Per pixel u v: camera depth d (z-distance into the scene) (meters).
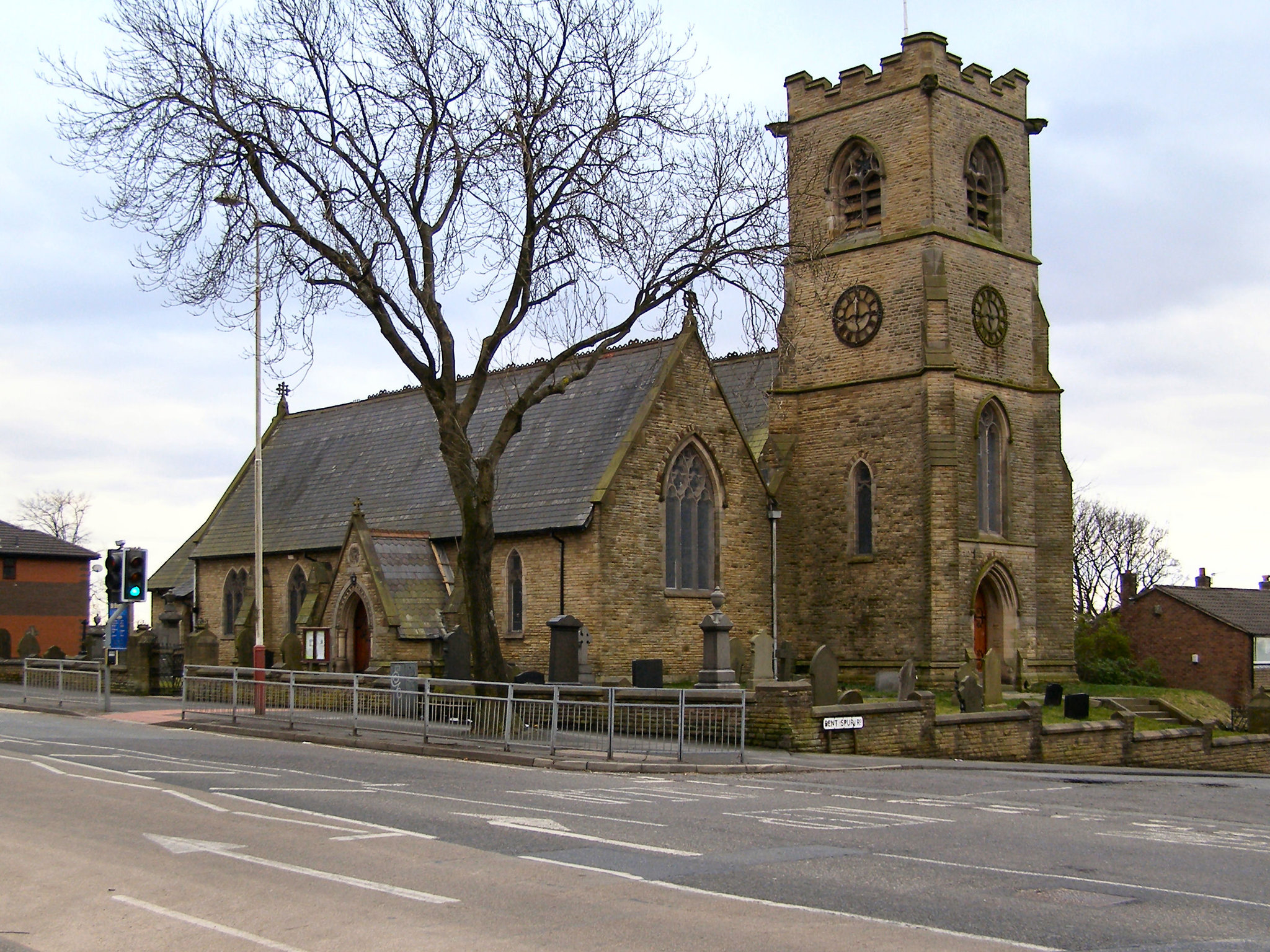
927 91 46.28
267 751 26.84
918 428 45.78
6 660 54.25
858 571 47.06
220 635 58.09
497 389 52.53
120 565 34.19
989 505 47.84
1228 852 15.93
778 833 15.97
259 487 36.56
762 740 30.70
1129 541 107.81
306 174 31.86
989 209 49.19
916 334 46.19
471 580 31.64
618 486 41.84
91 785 19.34
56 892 11.62
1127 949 9.89
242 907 10.98
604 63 31.94
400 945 9.75
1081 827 18.09
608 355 48.34
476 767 24.75
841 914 10.97
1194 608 71.56
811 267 38.75
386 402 58.75
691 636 43.81
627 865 13.14
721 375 53.75
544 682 36.44
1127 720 41.66
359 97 31.98
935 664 44.09
